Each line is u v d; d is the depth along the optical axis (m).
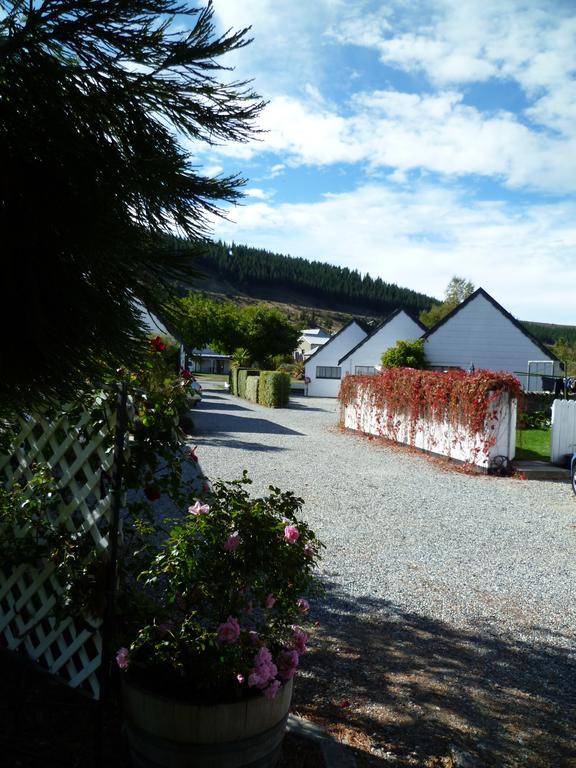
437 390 12.84
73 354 1.74
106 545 2.87
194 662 2.46
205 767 2.30
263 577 2.73
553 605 5.02
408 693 3.51
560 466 11.38
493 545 6.70
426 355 28.78
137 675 2.49
